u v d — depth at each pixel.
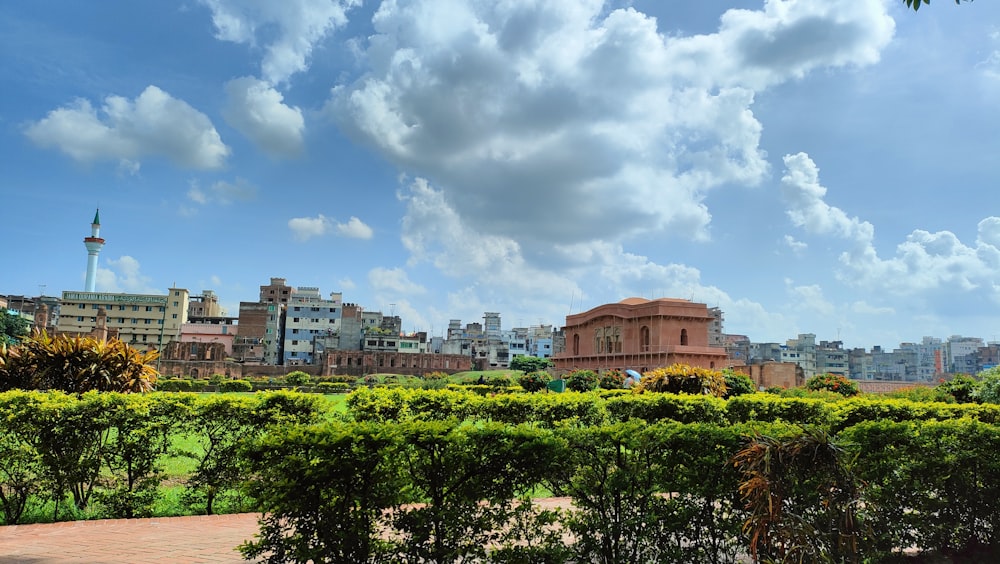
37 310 95.06
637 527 5.61
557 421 12.47
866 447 6.42
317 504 4.65
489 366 119.56
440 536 4.93
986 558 6.42
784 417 14.30
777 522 5.07
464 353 134.12
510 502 5.41
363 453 4.71
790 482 5.24
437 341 149.12
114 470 9.02
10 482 8.52
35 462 8.52
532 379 39.34
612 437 5.59
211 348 98.62
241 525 8.45
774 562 5.14
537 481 5.34
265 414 9.41
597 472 5.60
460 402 12.21
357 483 4.76
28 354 12.67
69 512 8.79
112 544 7.37
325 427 4.87
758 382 72.12
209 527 8.31
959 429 6.73
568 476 5.47
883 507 6.29
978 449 6.65
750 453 5.30
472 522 5.08
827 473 5.21
